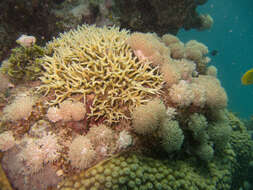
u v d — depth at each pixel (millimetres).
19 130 392
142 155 421
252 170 848
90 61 430
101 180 348
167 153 453
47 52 542
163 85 467
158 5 941
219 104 503
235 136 785
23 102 401
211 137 532
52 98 437
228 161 613
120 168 368
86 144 353
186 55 750
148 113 379
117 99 413
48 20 954
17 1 835
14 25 885
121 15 980
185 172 438
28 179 363
